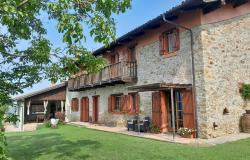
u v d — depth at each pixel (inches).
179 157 255.6
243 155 250.4
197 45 375.9
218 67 378.6
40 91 861.8
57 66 249.1
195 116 373.7
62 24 158.4
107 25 168.1
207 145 309.4
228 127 375.9
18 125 746.8
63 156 287.7
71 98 869.2
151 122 462.9
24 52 236.4
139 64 512.1
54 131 563.8
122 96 563.8
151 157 261.6
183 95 394.3
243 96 398.6
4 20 146.8
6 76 237.0
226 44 393.7
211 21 382.6
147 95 483.2
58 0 158.7
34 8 173.8
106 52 642.2
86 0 172.9
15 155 303.4
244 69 409.4
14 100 222.1
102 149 315.0
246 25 426.6
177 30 415.8
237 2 409.7
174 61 419.8
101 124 654.5
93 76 641.0
